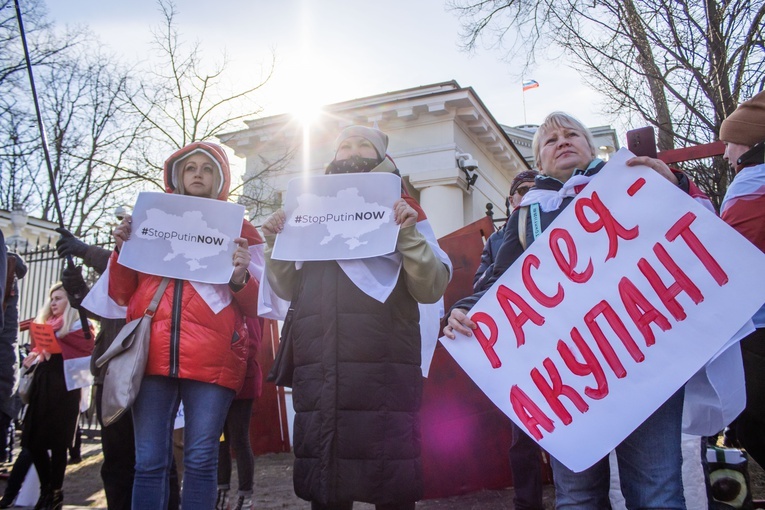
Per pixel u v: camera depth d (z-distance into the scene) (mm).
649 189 2164
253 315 3090
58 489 4406
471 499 4367
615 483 3088
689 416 2168
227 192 3387
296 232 2641
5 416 4824
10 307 4617
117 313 3174
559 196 2385
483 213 14289
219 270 2977
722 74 5531
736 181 2674
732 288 1996
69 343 4445
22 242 12641
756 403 2428
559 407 2117
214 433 2840
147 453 2762
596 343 2119
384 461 2350
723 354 2076
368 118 12945
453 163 12375
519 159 16531
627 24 6129
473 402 4617
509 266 2443
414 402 2512
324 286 2521
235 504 4363
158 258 2973
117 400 2684
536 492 3318
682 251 2076
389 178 2621
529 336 2219
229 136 13562
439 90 13125
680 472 2016
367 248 2521
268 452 7012
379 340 2445
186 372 2787
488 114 13539
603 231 2193
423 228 2758
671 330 2035
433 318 3236
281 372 2707
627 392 2039
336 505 2398
